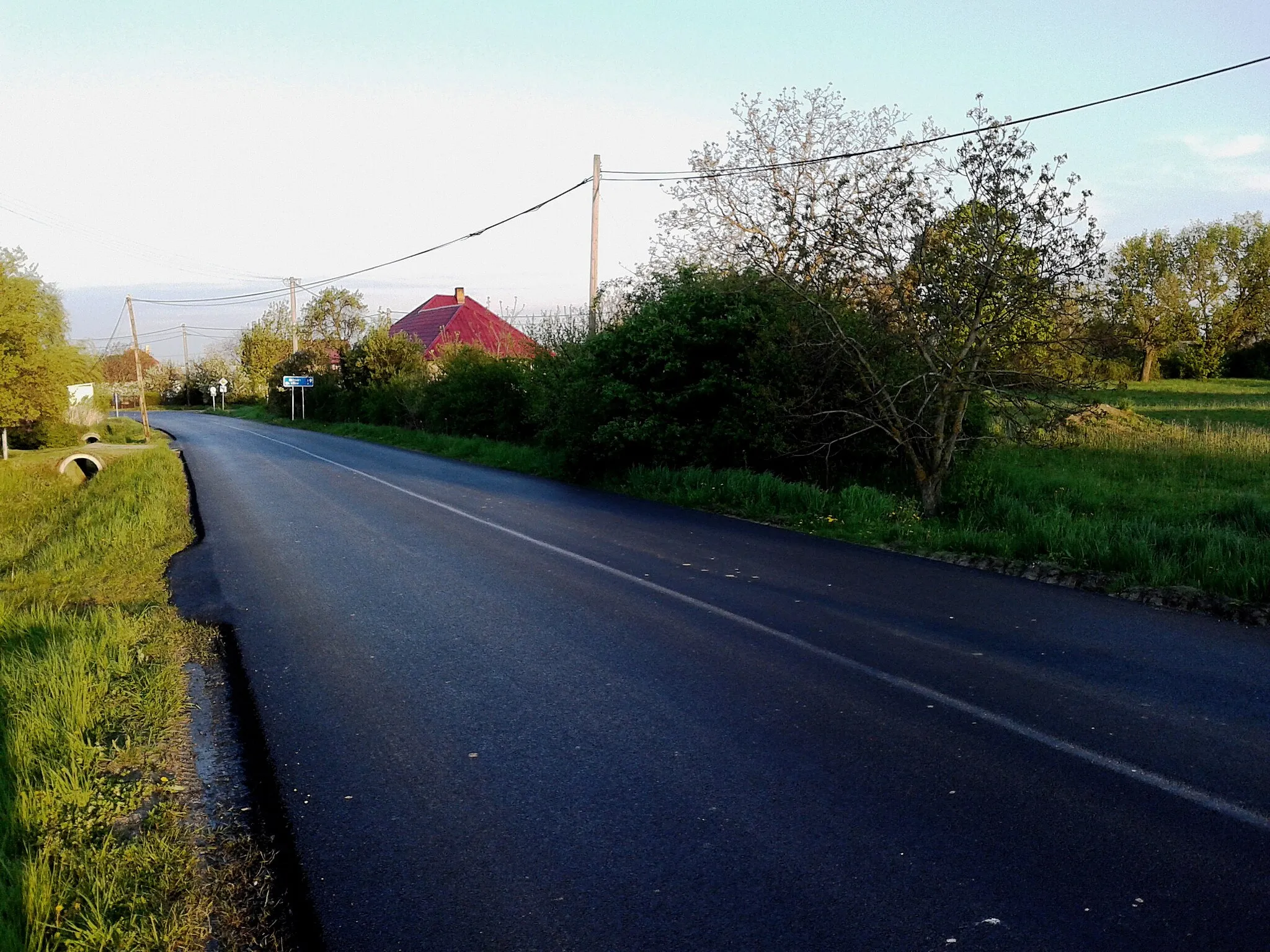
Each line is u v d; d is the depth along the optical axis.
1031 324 11.73
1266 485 13.40
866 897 3.21
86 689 5.33
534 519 12.90
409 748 4.70
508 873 3.44
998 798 3.97
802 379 13.72
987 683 5.52
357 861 3.56
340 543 10.98
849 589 8.20
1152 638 6.50
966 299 11.61
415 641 6.69
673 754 4.54
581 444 18.08
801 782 4.18
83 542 12.12
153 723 4.98
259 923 3.14
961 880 3.31
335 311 60.75
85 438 36.66
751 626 6.92
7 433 32.12
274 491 16.83
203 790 4.23
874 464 14.97
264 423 53.19
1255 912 3.07
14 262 26.16
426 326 56.03
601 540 10.97
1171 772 4.21
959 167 11.42
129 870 3.39
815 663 5.96
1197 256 55.66
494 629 6.96
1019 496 12.63
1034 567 8.79
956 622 6.98
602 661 6.11
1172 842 3.56
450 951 2.95
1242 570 7.54
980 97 11.27
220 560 10.12
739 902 3.20
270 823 3.89
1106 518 10.45
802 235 13.75
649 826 3.79
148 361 116.56
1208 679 5.56
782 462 15.56
